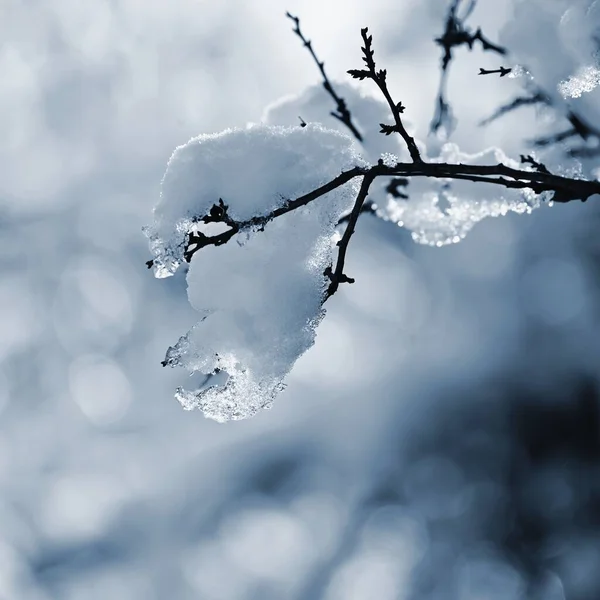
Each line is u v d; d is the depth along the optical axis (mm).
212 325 1052
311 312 1056
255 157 1062
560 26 1155
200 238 1053
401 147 1196
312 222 1064
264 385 1054
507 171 1076
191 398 1055
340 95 1204
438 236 1204
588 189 1081
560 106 1186
